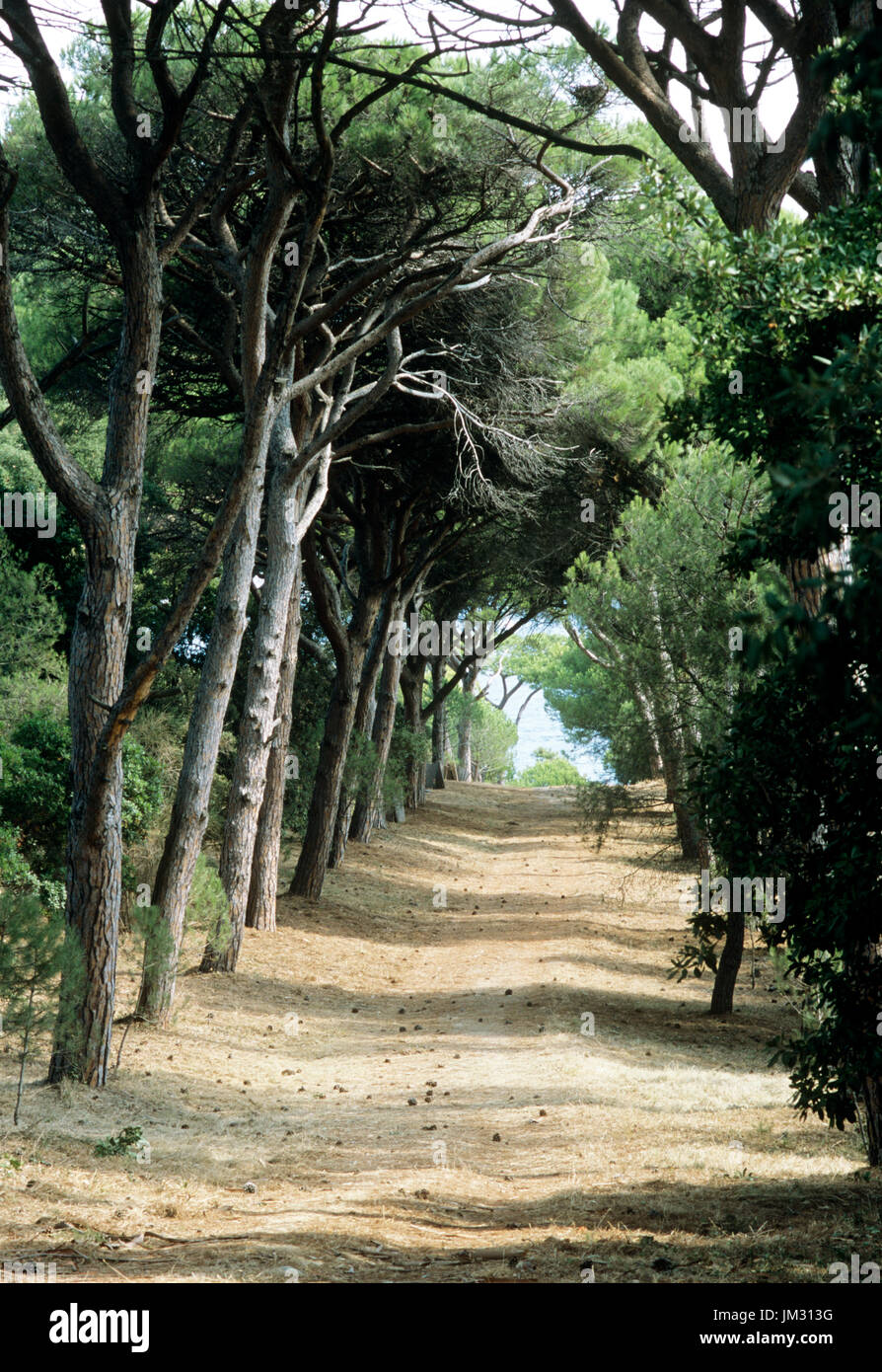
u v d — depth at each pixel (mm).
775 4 9453
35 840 16203
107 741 9922
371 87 14531
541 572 26938
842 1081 6418
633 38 10156
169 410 19422
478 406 18859
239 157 14141
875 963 6258
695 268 7086
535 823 42312
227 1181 8008
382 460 21766
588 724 19469
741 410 6758
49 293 18375
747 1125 10109
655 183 7570
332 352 15195
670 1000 17672
